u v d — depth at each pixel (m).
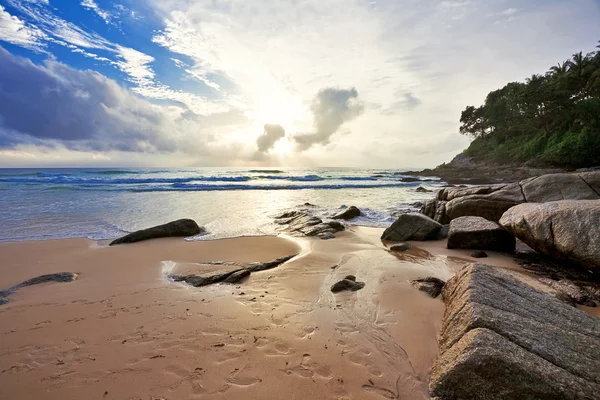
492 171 55.53
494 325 3.18
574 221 6.10
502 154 60.78
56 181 31.47
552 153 44.97
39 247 8.66
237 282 6.08
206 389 3.03
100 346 3.76
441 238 9.70
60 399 2.91
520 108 56.12
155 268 6.96
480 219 8.97
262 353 3.62
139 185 29.02
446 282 5.41
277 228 11.69
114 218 13.09
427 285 5.46
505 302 3.67
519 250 8.14
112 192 23.08
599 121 42.75
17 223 11.80
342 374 3.27
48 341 3.87
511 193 10.35
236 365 3.40
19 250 8.32
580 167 42.00
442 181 44.12
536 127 55.34
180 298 5.24
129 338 3.94
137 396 2.95
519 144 57.72
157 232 9.85
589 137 41.06
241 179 39.47
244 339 3.92
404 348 3.75
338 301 5.12
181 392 2.99
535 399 2.52
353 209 14.45
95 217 13.24
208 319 4.46
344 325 4.32
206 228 11.57
